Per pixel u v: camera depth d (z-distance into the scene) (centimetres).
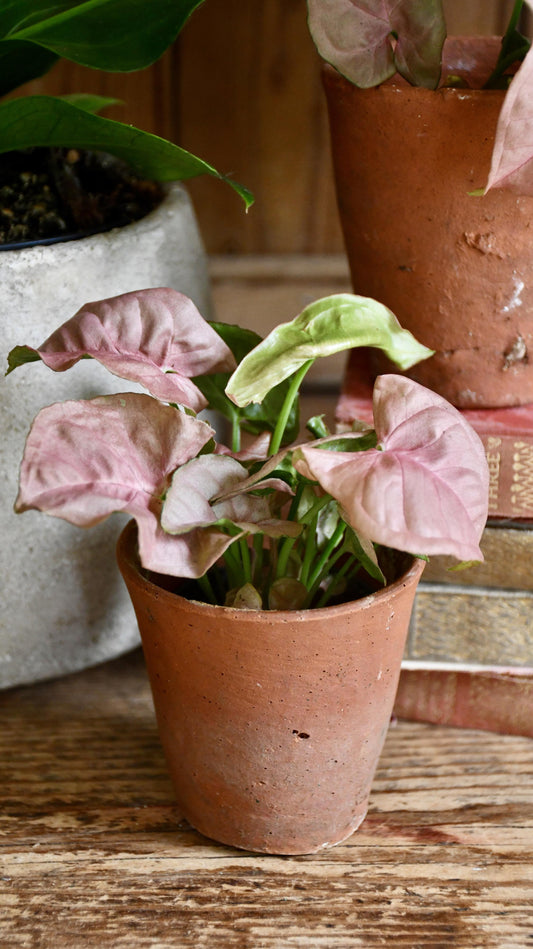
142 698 79
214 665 65
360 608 65
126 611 78
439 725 77
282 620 64
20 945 66
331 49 68
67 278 72
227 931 66
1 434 72
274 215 94
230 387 65
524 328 73
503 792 73
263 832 69
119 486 63
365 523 61
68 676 81
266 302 95
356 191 72
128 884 68
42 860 69
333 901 68
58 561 75
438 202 71
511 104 64
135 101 91
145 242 75
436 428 64
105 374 74
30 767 74
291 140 91
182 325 67
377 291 74
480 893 68
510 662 75
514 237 71
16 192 78
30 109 70
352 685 66
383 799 73
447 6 88
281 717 66
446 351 74
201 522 63
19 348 65
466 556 61
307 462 62
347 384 78
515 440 72
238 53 89
